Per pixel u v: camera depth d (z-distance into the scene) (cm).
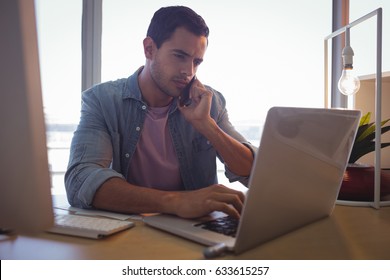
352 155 106
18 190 46
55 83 189
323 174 71
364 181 95
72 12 191
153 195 80
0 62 42
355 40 208
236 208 73
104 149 110
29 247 60
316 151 65
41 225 46
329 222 78
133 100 128
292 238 66
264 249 60
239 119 211
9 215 47
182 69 120
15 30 41
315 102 221
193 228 67
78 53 193
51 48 189
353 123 74
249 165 120
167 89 123
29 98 42
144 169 130
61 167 187
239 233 55
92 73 194
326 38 128
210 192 77
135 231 69
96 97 125
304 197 68
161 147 131
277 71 215
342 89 111
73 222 70
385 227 74
